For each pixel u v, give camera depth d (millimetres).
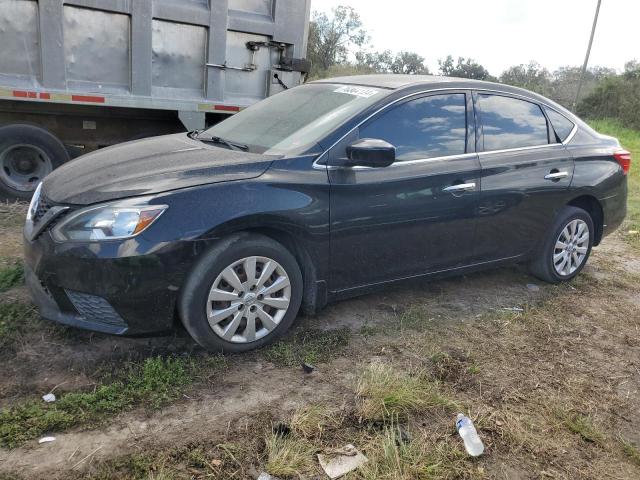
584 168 4988
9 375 3127
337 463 2650
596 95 30484
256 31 6902
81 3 5855
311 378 3336
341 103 4051
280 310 3570
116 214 3072
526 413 3184
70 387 3066
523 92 4793
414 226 4004
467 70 36375
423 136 4074
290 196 3439
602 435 3064
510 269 5484
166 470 2527
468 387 3387
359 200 3705
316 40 35406
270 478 2533
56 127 6527
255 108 4645
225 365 3367
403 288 4789
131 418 2859
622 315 4664
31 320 3646
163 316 3193
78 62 6043
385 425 2910
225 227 3230
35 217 3396
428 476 2615
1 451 2570
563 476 2740
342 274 3801
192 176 3299
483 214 4352
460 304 4586
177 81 6613
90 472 2496
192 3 6418
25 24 5738
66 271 3100
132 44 6211
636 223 7891
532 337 4121
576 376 3637
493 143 4453
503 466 2762
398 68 36875
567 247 5102
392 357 3646
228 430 2824
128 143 4246
